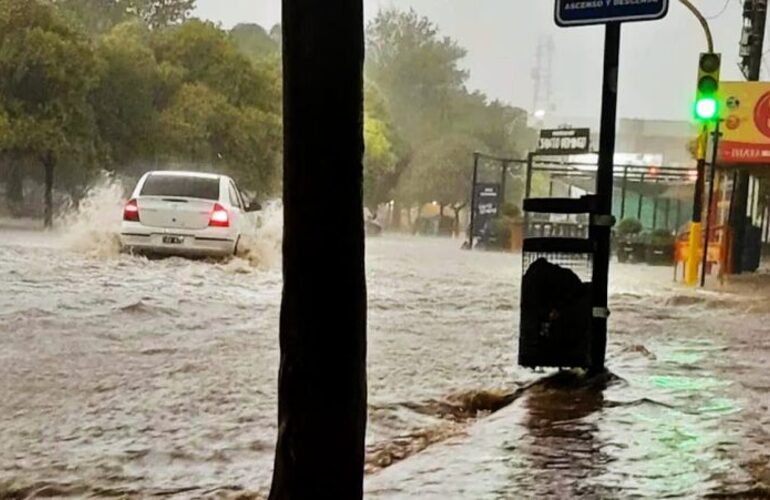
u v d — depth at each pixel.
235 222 15.23
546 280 6.48
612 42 6.45
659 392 6.15
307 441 2.57
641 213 34.91
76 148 27.45
